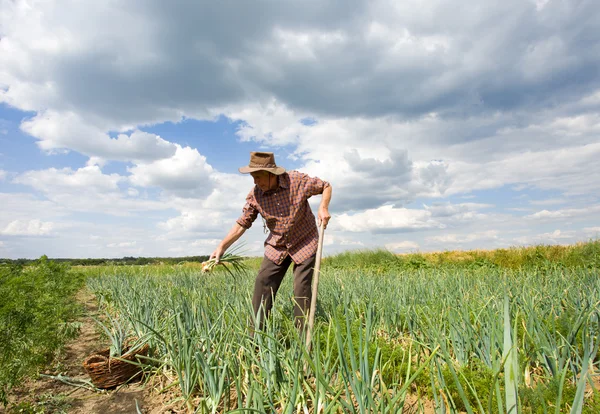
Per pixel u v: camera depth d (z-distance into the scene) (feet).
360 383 7.14
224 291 18.83
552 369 9.16
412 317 14.01
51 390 12.10
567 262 39.11
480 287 19.36
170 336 11.14
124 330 16.79
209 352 10.50
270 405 7.91
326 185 13.30
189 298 14.30
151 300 16.90
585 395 8.89
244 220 14.35
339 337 7.33
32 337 13.39
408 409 9.06
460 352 10.68
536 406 6.71
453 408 6.63
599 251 38.86
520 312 11.91
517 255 45.19
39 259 28.37
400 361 10.89
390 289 19.27
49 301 17.01
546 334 10.47
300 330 12.88
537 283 19.43
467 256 57.21
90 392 11.77
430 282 23.66
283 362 9.20
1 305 13.53
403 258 62.13
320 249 11.50
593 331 11.35
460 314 12.55
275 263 13.85
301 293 13.55
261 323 12.89
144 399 10.96
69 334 16.56
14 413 10.23
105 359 12.18
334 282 21.13
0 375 11.12
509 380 5.56
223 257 14.65
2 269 18.57
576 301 14.46
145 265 72.79
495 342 10.21
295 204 13.28
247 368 9.29
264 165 12.76
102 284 40.75
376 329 13.24
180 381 10.21
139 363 11.63
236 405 9.52
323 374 8.29
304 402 8.19
